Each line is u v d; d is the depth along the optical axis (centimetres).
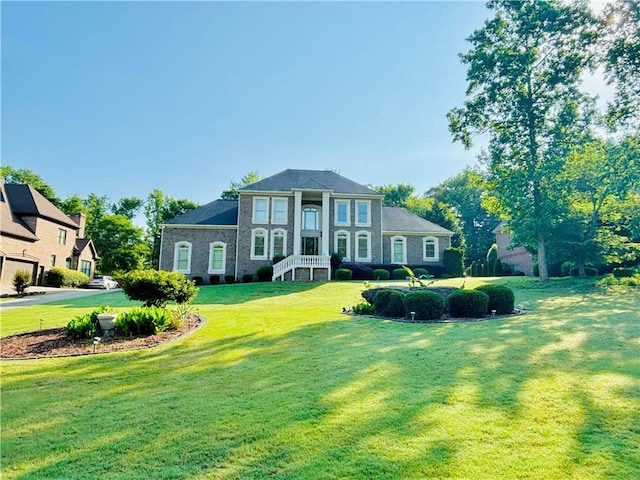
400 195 6138
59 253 3559
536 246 2402
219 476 337
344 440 390
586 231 2203
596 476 311
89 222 5691
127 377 647
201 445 396
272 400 514
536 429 395
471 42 2495
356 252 3047
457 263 3059
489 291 1191
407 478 317
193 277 2948
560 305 1350
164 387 591
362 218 3109
